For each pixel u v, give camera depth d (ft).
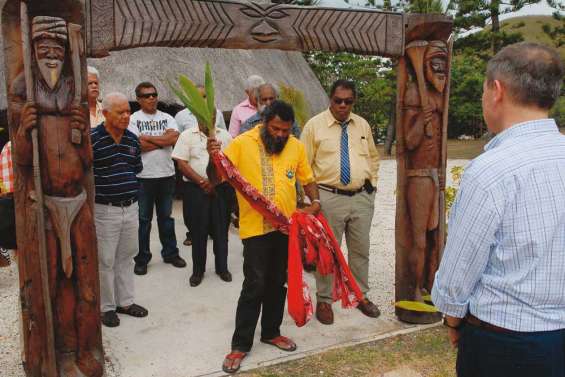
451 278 5.62
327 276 12.82
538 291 5.33
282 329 12.65
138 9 9.75
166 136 16.35
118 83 24.85
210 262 17.74
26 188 9.11
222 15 10.47
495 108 5.74
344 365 10.90
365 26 11.64
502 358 5.57
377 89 68.85
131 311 13.30
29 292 9.33
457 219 5.55
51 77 8.83
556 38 72.33
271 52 34.55
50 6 8.90
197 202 15.20
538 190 5.23
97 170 12.02
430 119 12.17
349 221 13.38
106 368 10.73
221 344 11.82
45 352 9.48
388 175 41.73
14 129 8.97
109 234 12.35
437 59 11.98
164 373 10.57
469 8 63.72
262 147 10.62
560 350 5.55
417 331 12.47
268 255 10.87
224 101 27.35
